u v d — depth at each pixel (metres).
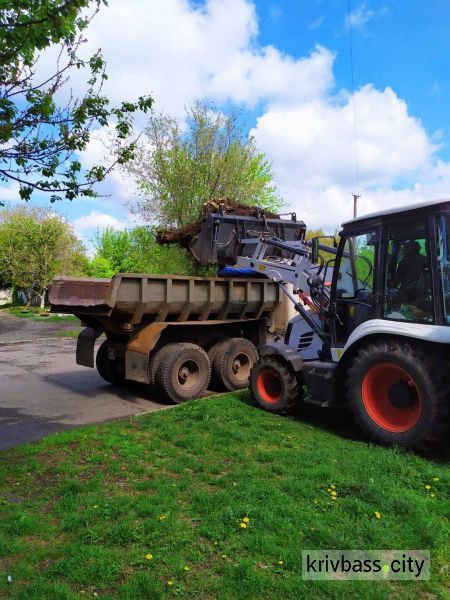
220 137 19.36
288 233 10.02
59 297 7.30
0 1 3.38
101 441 5.57
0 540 3.40
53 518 3.76
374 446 5.31
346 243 6.17
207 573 3.02
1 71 4.10
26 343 15.87
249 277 9.13
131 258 18.69
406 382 5.23
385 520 3.68
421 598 2.86
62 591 2.82
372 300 5.67
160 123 18.89
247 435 5.72
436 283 4.96
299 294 7.34
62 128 4.52
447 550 3.32
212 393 8.82
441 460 4.91
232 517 3.63
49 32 3.86
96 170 4.81
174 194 19.00
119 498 4.02
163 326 7.79
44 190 4.59
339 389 6.09
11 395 8.53
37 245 31.45
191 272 10.30
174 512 3.77
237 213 9.56
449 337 4.74
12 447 5.46
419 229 5.23
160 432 5.87
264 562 3.14
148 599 2.78
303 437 5.73
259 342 9.73
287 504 3.88
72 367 11.33
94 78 4.63
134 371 7.97
